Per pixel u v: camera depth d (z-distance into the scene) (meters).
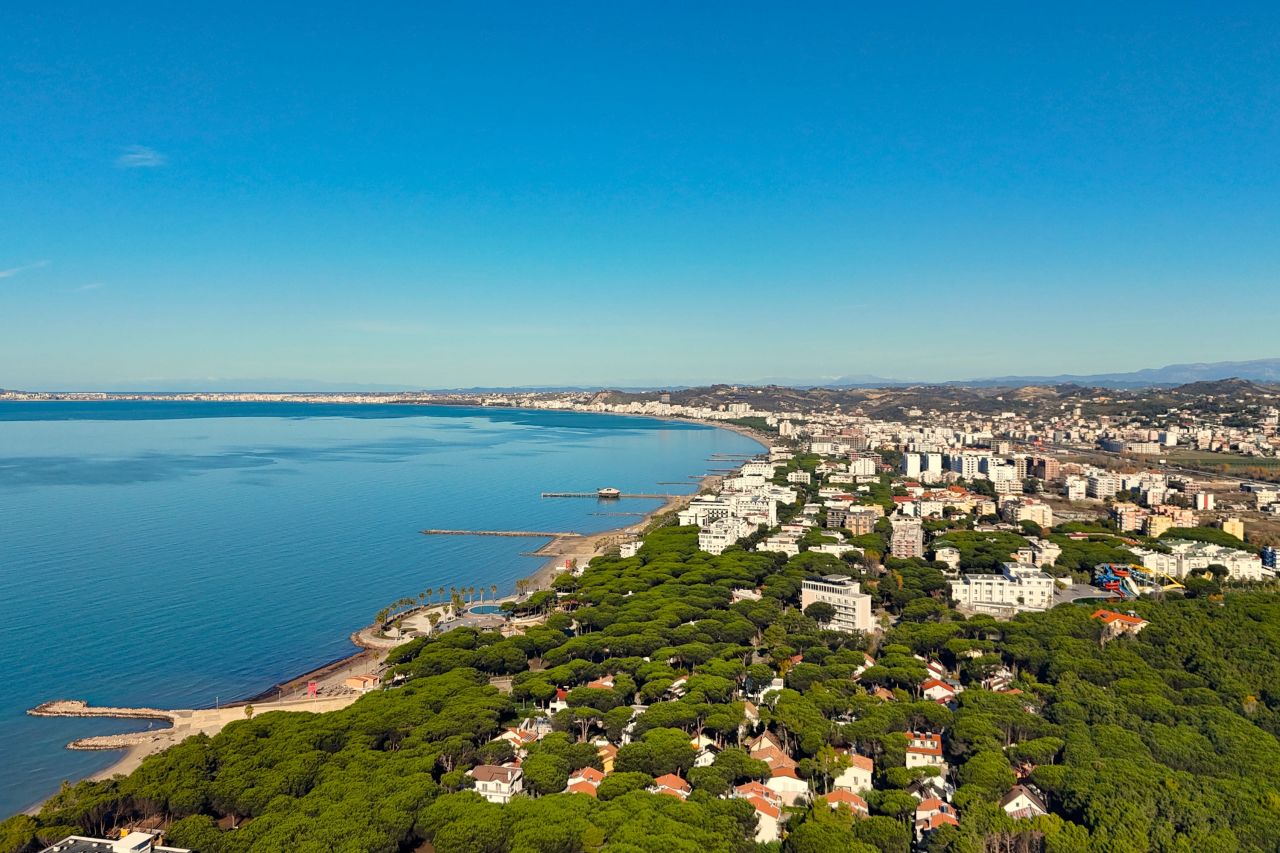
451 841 190.50
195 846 190.62
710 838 192.00
